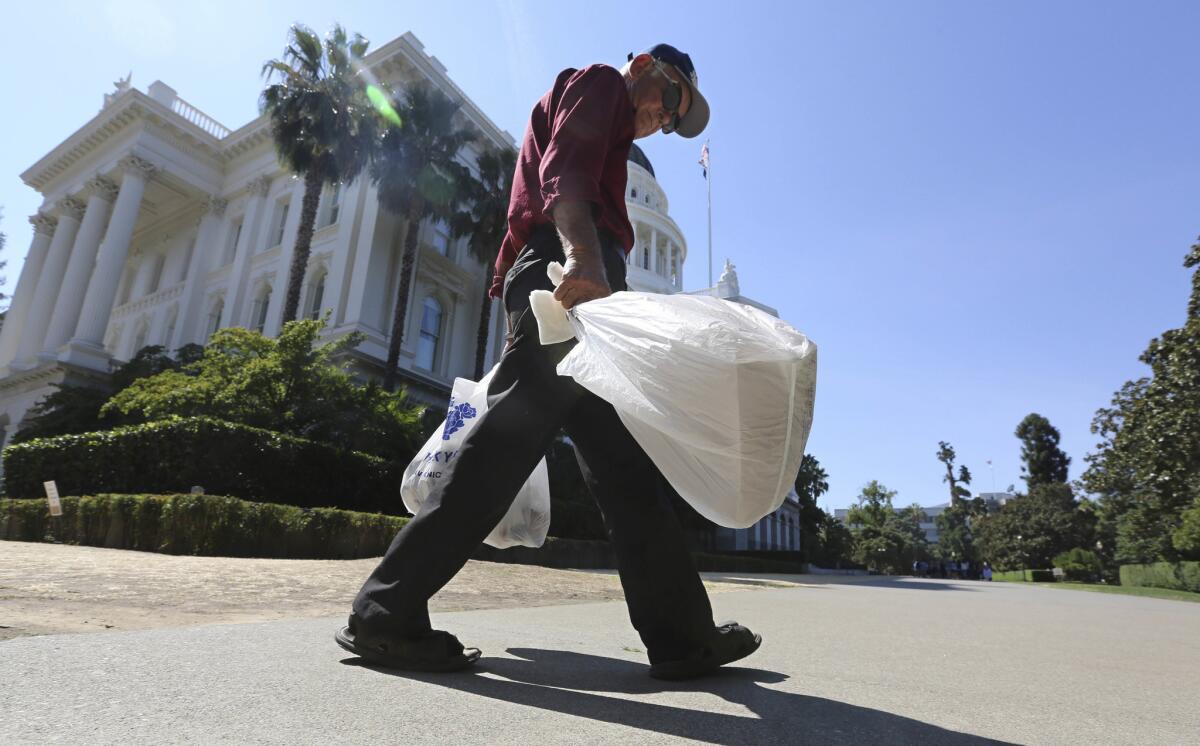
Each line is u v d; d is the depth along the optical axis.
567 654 1.86
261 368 13.16
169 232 33.12
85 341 25.50
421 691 1.18
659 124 1.82
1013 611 5.61
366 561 5.86
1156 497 18.36
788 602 5.50
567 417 1.53
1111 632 3.92
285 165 19.92
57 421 20.58
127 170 27.97
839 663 2.04
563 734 0.96
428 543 1.38
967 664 2.17
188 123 29.27
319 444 11.44
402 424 14.70
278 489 10.62
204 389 12.95
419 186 20.98
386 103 20.95
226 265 28.89
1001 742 1.09
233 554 7.41
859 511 72.44
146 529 7.75
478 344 23.95
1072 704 1.52
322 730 0.90
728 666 1.82
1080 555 42.22
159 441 10.08
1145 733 1.23
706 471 1.05
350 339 15.24
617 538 1.57
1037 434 63.97
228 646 1.46
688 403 0.97
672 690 1.38
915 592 9.78
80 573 3.25
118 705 0.93
